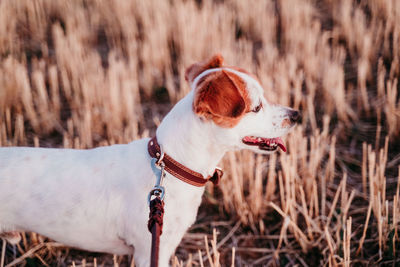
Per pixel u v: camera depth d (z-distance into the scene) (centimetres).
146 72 449
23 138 354
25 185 192
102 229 199
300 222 283
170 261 262
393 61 429
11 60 419
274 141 209
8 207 193
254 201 283
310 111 366
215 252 203
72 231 200
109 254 266
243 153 310
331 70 404
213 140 190
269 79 405
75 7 614
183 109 194
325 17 595
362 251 249
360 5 579
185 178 193
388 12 526
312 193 272
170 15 579
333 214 283
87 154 208
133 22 566
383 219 245
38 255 257
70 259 263
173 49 543
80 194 194
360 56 476
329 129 376
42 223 196
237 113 174
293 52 485
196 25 511
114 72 405
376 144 335
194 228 286
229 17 559
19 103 405
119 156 204
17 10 587
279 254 265
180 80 457
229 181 302
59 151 209
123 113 394
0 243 271
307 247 259
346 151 347
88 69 455
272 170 288
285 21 563
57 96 404
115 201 195
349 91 413
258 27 557
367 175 319
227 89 175
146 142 208
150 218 164
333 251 241
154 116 408
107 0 627
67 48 467
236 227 284
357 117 386
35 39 553
